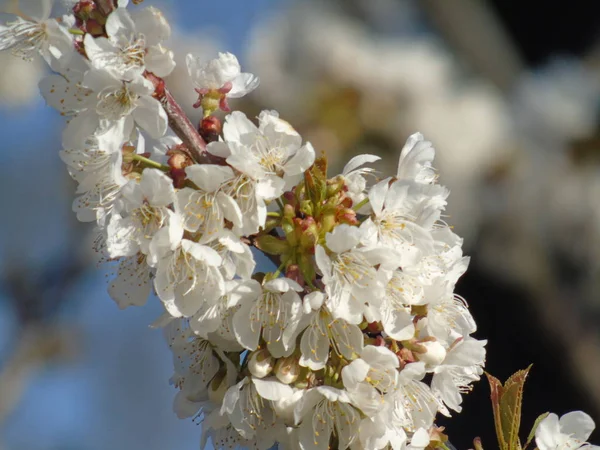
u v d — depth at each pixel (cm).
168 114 92
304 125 166
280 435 91
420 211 90
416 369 90
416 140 92
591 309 176
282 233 93
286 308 89
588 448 92
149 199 89
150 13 90
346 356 89
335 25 174
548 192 178
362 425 90
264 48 173
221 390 91
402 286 90
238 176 89
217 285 89
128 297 91
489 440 177
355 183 91
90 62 90
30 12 92
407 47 177
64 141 91
